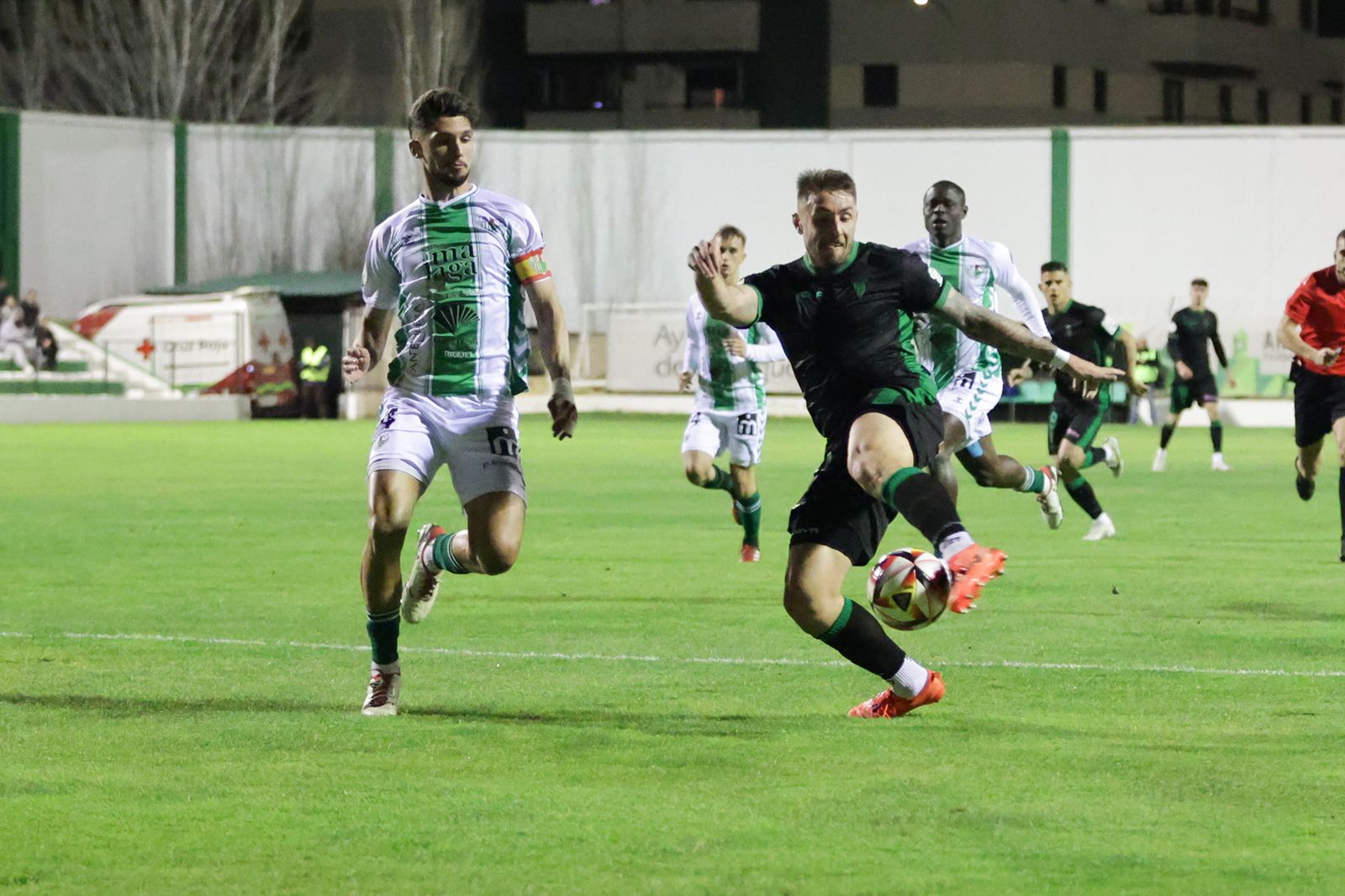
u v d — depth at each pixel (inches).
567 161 3319.4
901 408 457.7
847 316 458.6
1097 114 4190.5
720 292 450.6
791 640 630.5
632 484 1454.2
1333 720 474.9
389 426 477.7
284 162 3329.2
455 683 536.7
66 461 1708.9
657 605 731.4
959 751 433.4
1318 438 909.2
